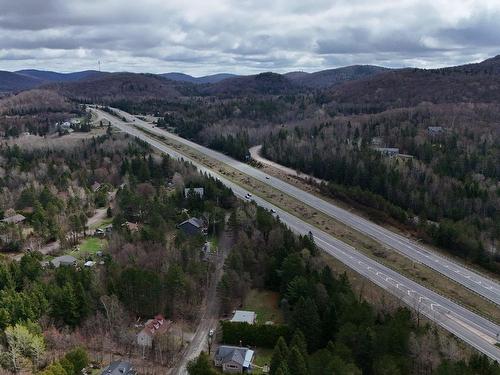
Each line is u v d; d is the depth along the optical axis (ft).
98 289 347.36
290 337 317.22
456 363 262.47
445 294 396.98
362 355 278.46
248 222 474.08
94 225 544.62
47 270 393.29
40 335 304.50
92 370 293.23
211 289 400.88
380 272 431.84
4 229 486.79
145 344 323.16
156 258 399.65
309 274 364.17
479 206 561.02
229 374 295.89
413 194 595.06
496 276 440.86
